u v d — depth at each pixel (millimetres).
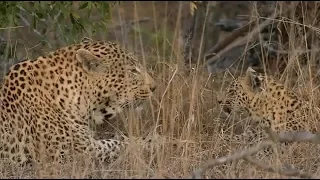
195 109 12773
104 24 14039
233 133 12398
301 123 12367
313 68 14250
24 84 11445
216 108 13133
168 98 12602
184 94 13109
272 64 15945
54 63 11609
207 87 13977
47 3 13812
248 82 12898
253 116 12805
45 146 11398
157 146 10898
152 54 14641
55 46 14609
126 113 12398
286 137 9891
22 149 11305
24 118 11359
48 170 10547
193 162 11000
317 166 11094
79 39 14641
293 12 15406
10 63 13938
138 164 10492
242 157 9562
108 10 13883
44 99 11484
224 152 11539
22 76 11484
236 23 18594
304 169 11031
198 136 12016
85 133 11602
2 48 14047
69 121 11531
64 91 11539
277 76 14672
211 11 17891
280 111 12562
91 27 14211
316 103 13047
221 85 13914
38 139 11391
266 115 12641
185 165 10602
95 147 11602
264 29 16750
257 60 16750
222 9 20672
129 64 11805
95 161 11383
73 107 11562
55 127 11453
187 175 10406
